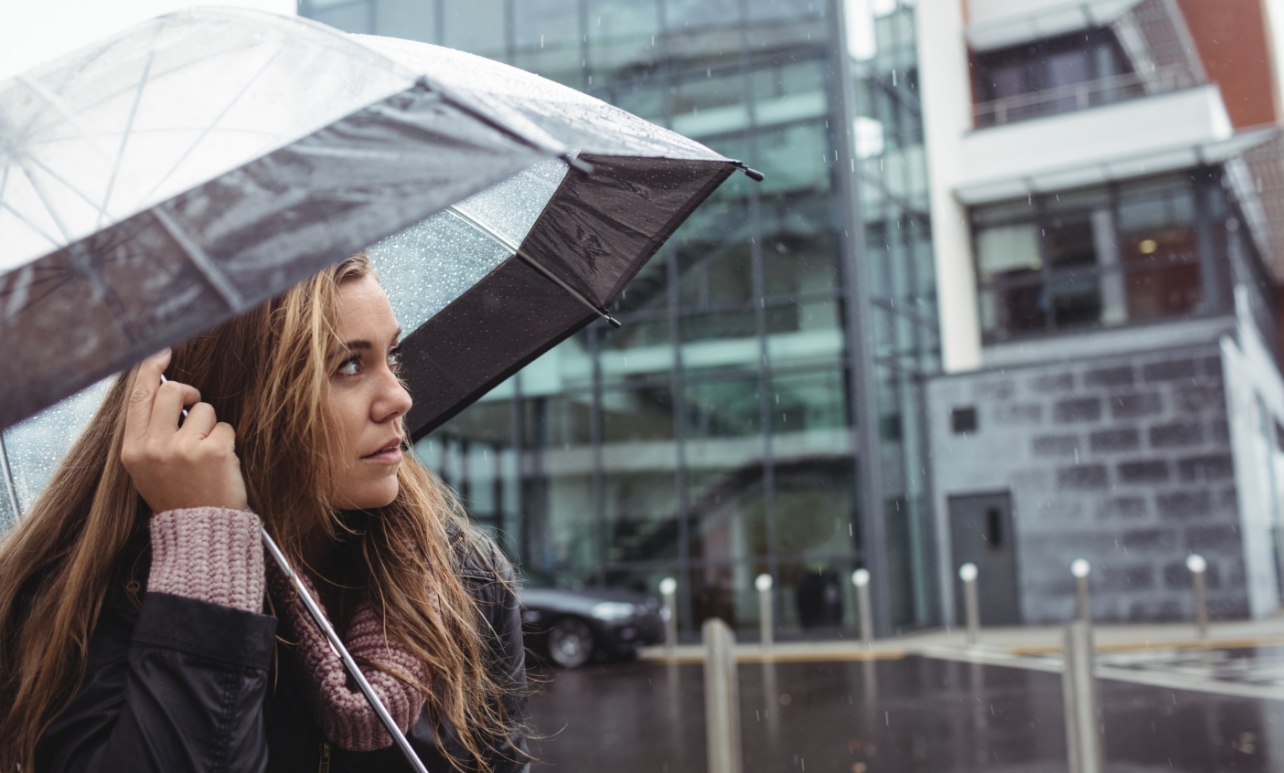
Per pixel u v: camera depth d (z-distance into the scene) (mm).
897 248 17938
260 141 1014
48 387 898
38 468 1405
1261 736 6816
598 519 16828
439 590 1392
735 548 16328
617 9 17359
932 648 14156
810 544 15984
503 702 1504
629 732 7914
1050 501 17328
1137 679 9867
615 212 1665
